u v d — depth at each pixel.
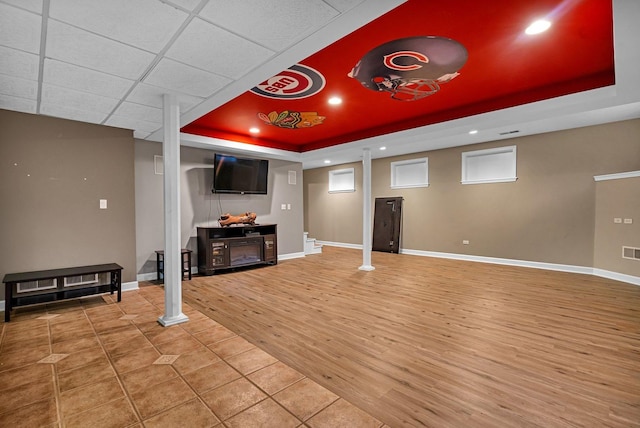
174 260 3.24
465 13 2.35
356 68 3.28
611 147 5.24
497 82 3.74
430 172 7.66
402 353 2.59
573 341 2.79
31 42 2.18
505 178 6.46
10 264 3.67
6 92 3.09
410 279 5.26
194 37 2.17
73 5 1.79
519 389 2.07
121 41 2.20
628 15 2.13
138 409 1.85
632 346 2.68
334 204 9.88
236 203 6.55
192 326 3.16
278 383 2.13
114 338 2.86
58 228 3.98
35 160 3.82
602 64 3.31
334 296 4.26
